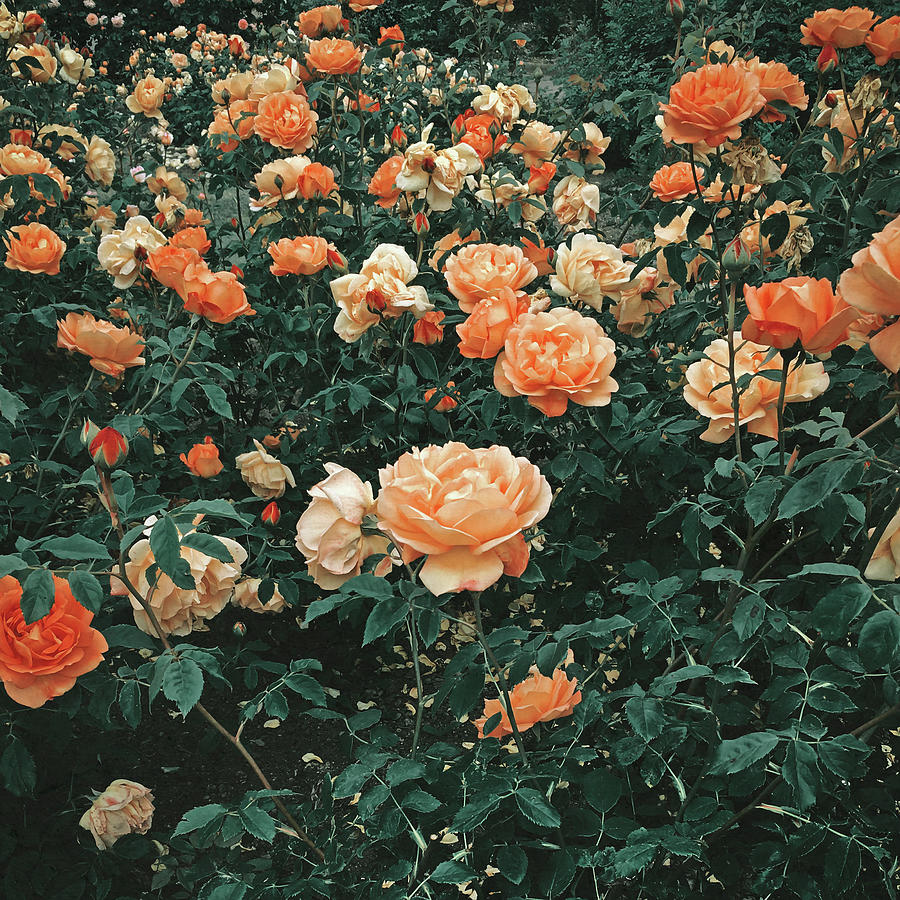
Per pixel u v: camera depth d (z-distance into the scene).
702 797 1.43
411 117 3.87
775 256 2.87
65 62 3.90
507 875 1.31
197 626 1.88
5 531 2.10
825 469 1.23
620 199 3.47
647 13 7.86
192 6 11.49
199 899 1.51
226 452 2.80
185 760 2.38
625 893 1.73
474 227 2.90
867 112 2.75
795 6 6.47
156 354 2.22
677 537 2.37
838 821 1.56
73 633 1.37
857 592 1.21
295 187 2.80
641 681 2.12
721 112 1.87
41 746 1.99
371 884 1.49
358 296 2.19
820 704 1.35
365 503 1.41
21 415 2.50
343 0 6.35
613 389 1.60
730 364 1.75
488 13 4.07
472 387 2.55
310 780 2.31
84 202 3.88
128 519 1.43
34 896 1.83
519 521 1.09
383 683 2.65
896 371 1.11
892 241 1.03
